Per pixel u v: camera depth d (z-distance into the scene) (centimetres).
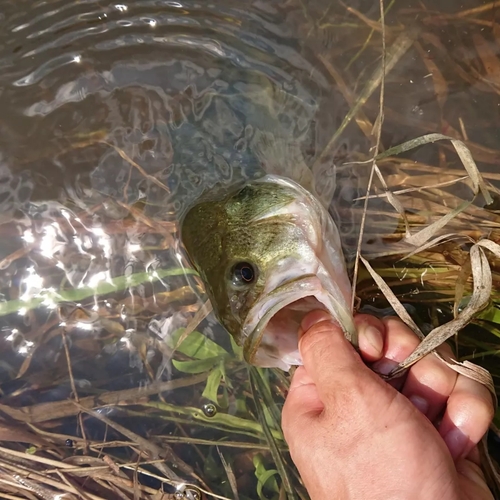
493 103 39
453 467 23
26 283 36
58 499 32
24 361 35
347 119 38
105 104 40
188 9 41
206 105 39
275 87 39
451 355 29
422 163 38
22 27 41
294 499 32
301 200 29
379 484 23
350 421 24
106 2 41
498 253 29
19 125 39
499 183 37
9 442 33
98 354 35
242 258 28
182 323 35
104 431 33
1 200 38
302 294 26
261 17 41
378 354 28
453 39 40
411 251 34
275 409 34
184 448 33
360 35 41
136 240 37
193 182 37
